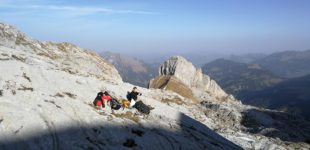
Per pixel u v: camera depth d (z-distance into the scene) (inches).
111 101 554.3
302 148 916.6
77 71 946.1
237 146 749.9
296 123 1701.5
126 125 494.6
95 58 1782.7
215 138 711.7
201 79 4468.5
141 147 427.8
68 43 1759.4
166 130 565.3
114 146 397.4
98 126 438.0
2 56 624.7
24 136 324.8
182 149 495.2
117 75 1760.6
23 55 812.0
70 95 547.2
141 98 792.3
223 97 3750.0
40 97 451.5
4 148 289.6
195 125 754.8
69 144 352.5
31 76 551.5
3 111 348.2
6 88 428.1
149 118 602.9
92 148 365.7
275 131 1339.8
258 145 826.8
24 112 371.6
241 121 1509.6
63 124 393.1
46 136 346.3
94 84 727.7
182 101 1508.4
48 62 890.7
